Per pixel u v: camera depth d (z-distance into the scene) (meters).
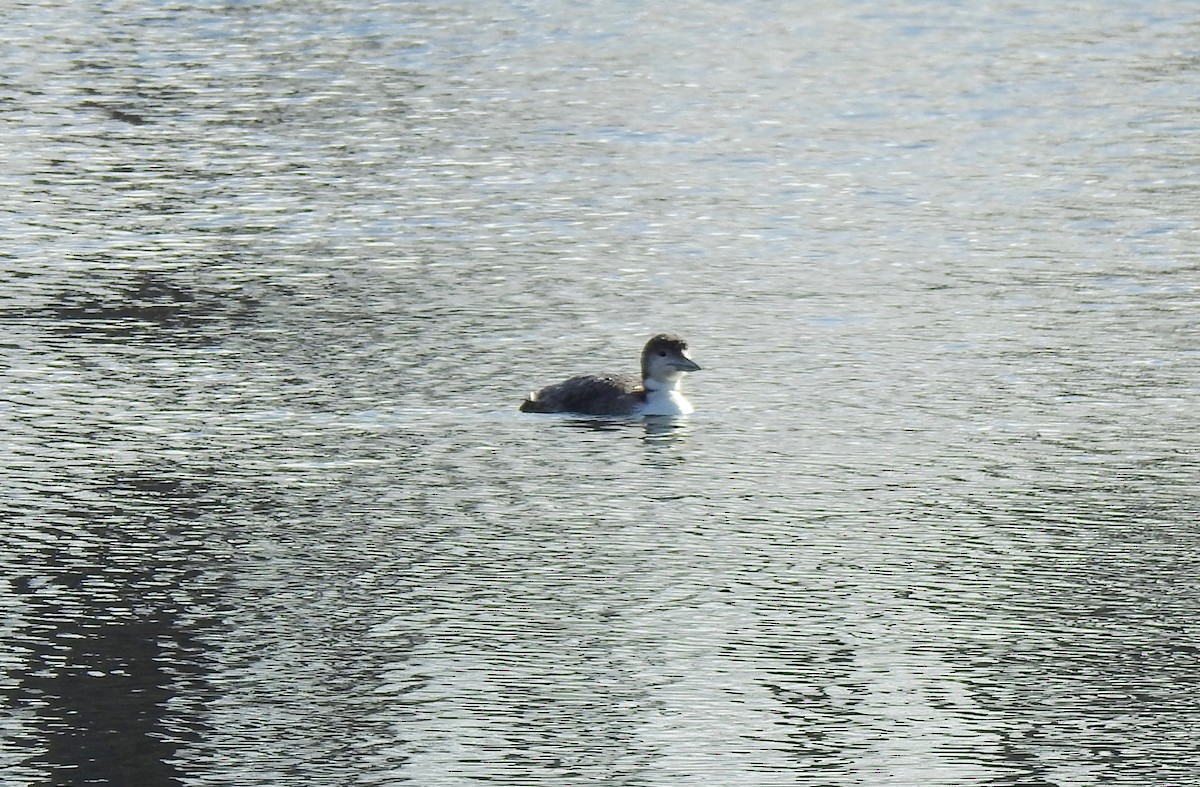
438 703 14.95
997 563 17.69
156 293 26.59
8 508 18.81
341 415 21.77
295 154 34.72
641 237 29.81
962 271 27.92
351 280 27.38
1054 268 27.98
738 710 14.84
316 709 14.80
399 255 28.70
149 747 14.16
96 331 24.80
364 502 19.17
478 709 14.83
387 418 21.72
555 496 19.42
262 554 17.83
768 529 18.53
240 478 19.78
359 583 17.20
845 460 20.44
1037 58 42.81
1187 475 19.86
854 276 27.72
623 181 33.12
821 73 41.56
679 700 15.03
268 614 16.50
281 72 41.31
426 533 18.41
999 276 27.61
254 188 32.44
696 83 40.62
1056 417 21.69
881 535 18.39
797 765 13.95
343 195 32.06
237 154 34.66
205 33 45.22
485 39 44.75
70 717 14.58
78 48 43.41
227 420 21.52
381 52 43.34
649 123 37.25
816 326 25.34
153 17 47.09
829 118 37.78
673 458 20.58
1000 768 13.91
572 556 17.88
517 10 48.09
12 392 22.28
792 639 16.11
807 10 48.31
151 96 39.00
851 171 33.88
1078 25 46.34
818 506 19.14
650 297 26.70
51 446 20.56
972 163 34.38
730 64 42.44
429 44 44.19
